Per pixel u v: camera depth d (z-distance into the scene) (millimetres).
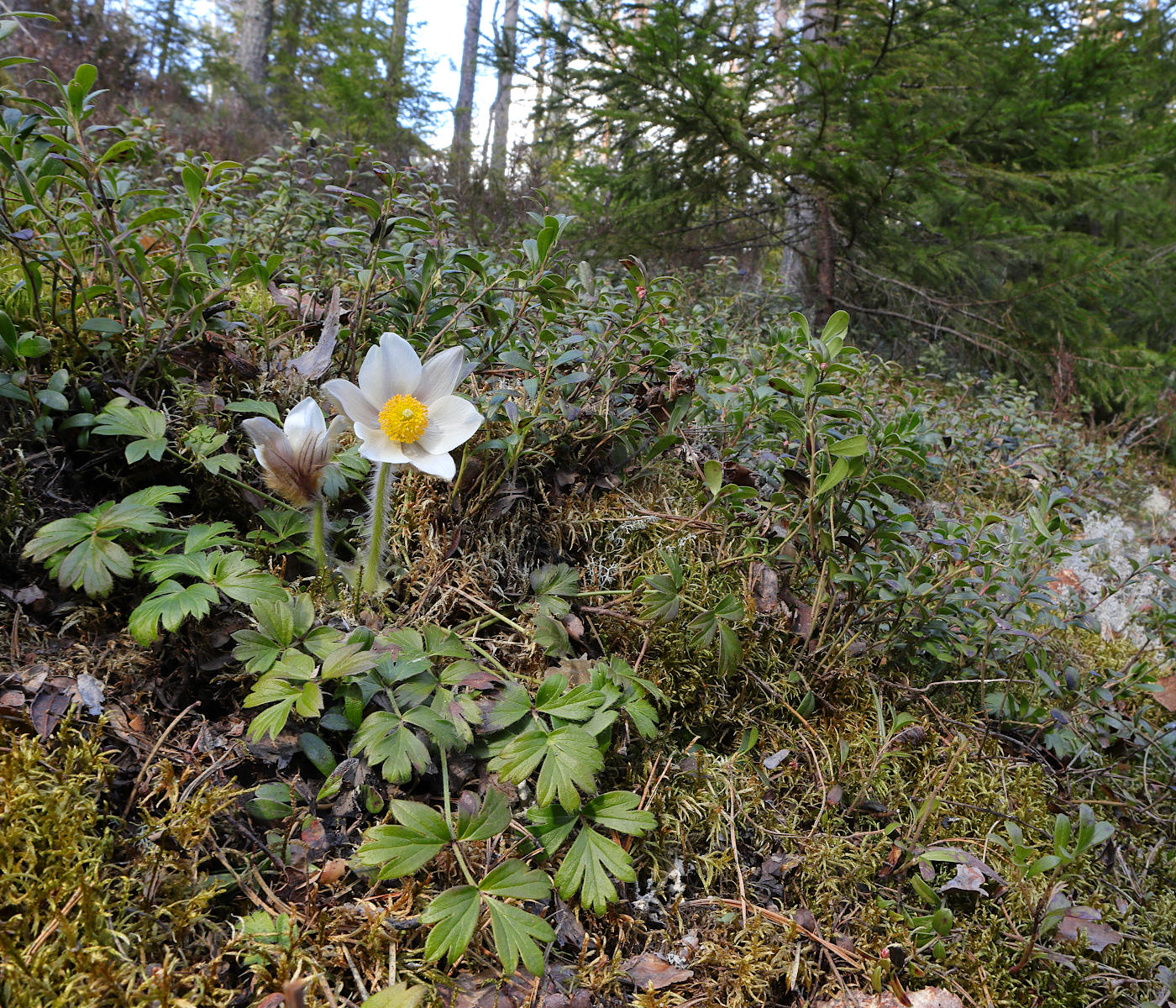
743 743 324
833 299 1021
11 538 277
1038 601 358
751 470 396
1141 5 1275
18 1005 193
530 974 237
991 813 306
